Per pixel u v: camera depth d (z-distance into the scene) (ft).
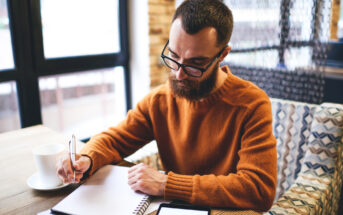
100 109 7.86
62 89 7.06
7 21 5.34
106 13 6.91
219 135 3.23
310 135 4.33
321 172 4.23
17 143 3.85
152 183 2.64
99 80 7.61
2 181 2.91
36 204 2.54
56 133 4.21
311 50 6.20
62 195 2.68
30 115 5.96
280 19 6.43
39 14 5.65
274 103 5.04
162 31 7.23
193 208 2.46
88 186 2.73
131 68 7.61
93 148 3.18
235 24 7.06
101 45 6.99
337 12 9.11
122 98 7.80
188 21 2.58
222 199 2.54
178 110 3.51
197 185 2.59
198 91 2.92
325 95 9.23
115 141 3.49
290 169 4.95
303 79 6.40
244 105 3.10
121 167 3.11
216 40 2.69
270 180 2.72
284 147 4.98
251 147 2.90
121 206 2.43
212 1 2.75
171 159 3.69
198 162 3.40
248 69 7.09
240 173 2.78
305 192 3.75
